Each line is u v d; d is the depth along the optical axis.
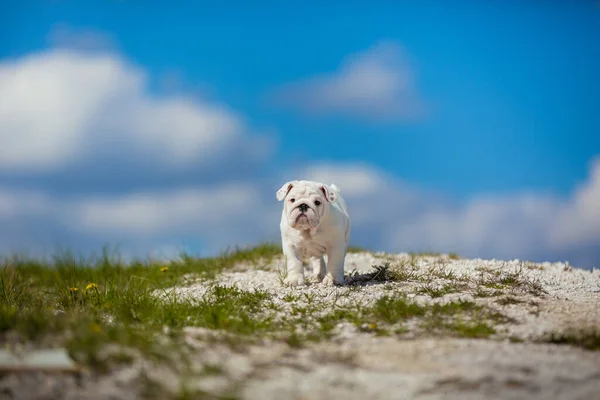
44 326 1.67
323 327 1.89
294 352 1.68
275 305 2.15
